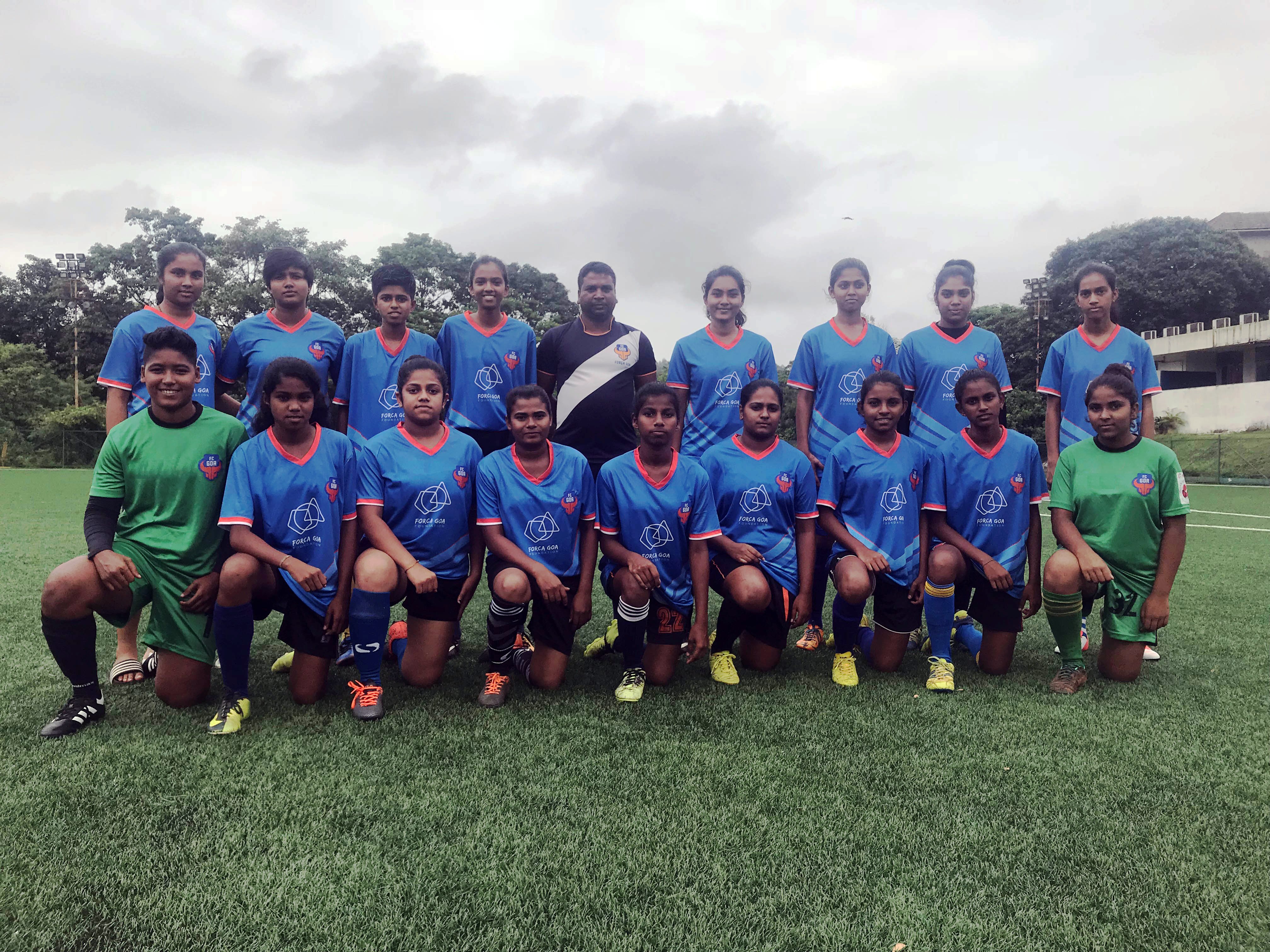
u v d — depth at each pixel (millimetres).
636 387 4109
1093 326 3936
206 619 2750
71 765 2246
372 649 2727
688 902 1586
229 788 2102
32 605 4379
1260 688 3109
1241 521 10711
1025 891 1635
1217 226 47094
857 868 1723
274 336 3723
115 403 3375
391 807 2000
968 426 3715
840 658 3238
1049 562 3150
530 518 3041
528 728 2611
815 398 4152
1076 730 2611
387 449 3051
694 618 3232
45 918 1514
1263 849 1817
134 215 33312
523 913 1548
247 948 1436
